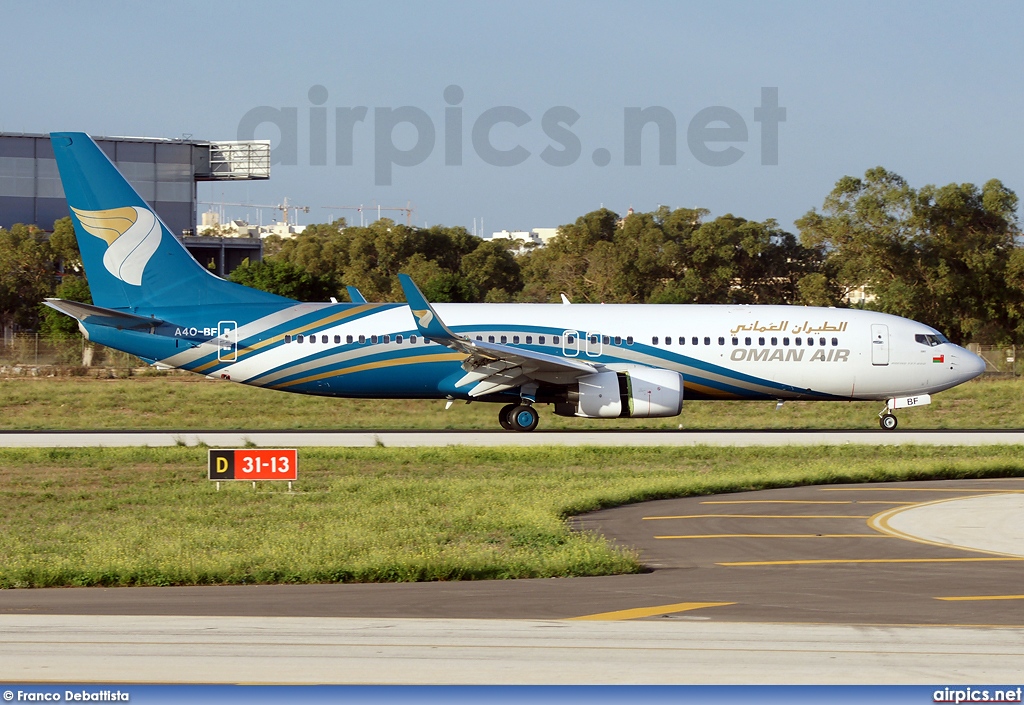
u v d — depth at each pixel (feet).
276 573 188.14
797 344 471.62
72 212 446.60
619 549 212.64
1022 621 150.00
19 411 591.78
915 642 138.00
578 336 459.32
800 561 204.85
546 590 175.83
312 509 273.33
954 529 243.60
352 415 570.05
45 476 343.26
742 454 397.39
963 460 366.43
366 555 204.33
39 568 188.14
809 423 568.00
